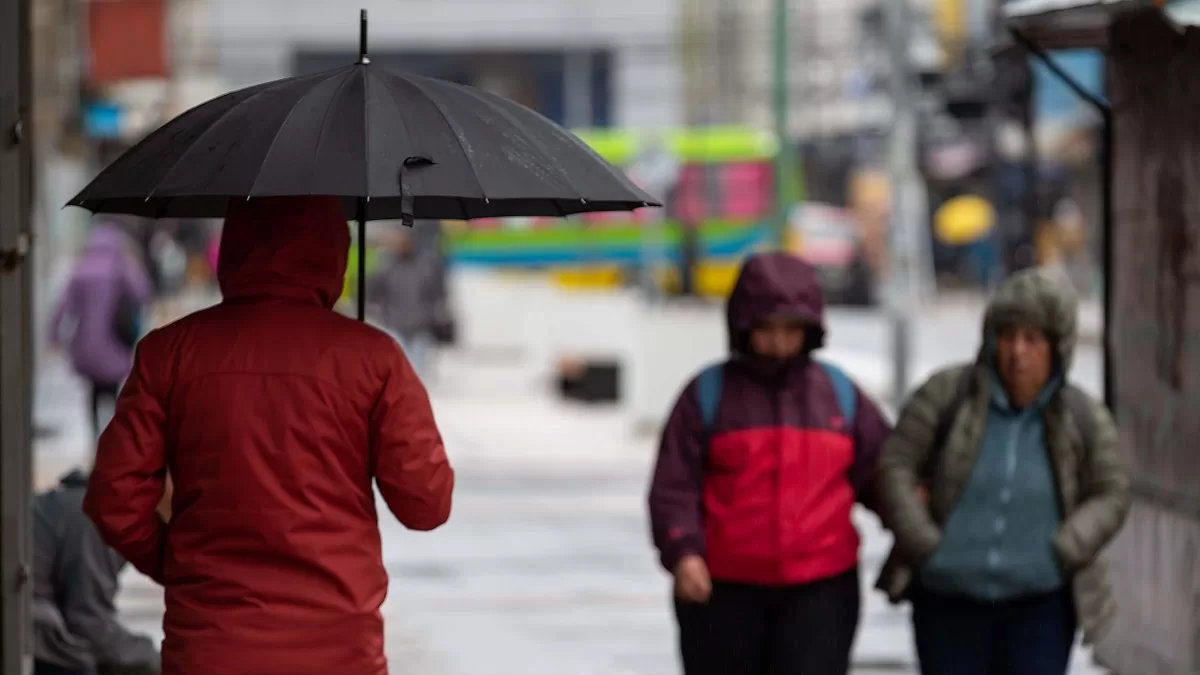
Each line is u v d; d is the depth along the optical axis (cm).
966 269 19175
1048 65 2470
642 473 5412
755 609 1798
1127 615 2445
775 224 9500
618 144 14675
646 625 3167
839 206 17275
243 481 1318
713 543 1791
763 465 1781
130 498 1344
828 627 1788
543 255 14550
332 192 1280
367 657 1331
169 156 1338
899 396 6856
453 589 3506
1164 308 2312
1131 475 2422
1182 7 2048
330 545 1323
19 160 1823
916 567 1780
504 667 2819
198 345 1345
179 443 1341
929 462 1791
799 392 1805
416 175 1313
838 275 15950
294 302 1362
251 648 1300
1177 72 2252
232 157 1312
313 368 1331
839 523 1795
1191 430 2247
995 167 14475
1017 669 1800
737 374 1814
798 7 15138
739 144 14000
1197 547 2228
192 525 1330
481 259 14525
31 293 1961
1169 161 2283
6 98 1805
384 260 9531
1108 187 2466
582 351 7838
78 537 1806
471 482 5181
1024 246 11862
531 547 4022
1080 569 1770
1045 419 1766
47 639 1783
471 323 10569
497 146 1377
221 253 1377
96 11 8850
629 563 3822
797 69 15162
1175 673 2294
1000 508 1761
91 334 4816
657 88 19888
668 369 6359
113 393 4875
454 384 8600
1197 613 2231
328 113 1345
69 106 10394
